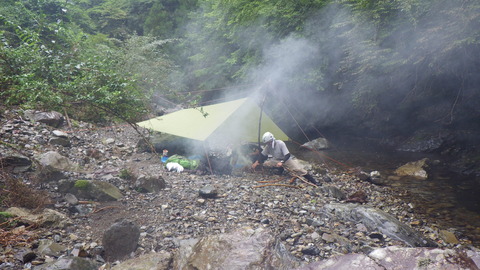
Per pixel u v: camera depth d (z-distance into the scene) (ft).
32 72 17.39
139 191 19.26
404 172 31.14
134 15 83.25
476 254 8.34
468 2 26.78
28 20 32.78
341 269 8.48
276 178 25.52
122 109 18.62
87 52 29.89
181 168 24.67
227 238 10.95
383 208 22.31
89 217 15.53
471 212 21.89
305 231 16.25
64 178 18.54
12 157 17.79
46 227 13.76
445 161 35.42
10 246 11.91
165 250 13.42
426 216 21.26
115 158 25.62
